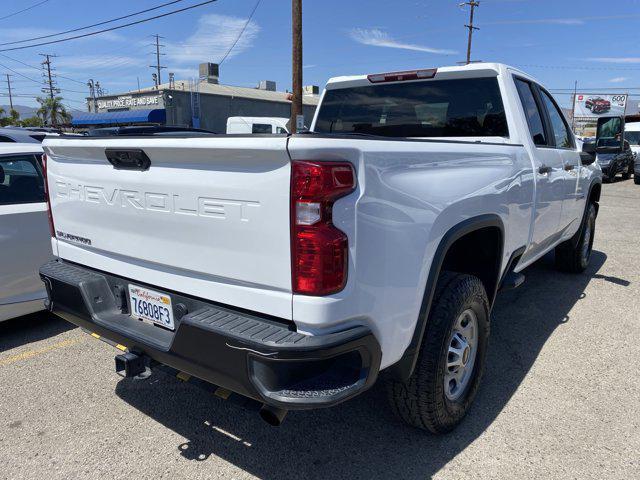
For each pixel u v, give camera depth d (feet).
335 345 6.40
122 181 8.26
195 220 7.30
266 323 6.86
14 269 13.42
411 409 8.82
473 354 9.90
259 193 6.54
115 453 9.09
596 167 19.49
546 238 14.20
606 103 143.43
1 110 190.90
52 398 10.94
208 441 9.43
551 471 8.46
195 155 7.01
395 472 8.51
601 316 15.48
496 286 10.59
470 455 8.92
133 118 104.37
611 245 25.76
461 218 8.69
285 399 6.34
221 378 6.90
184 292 7.79
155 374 12.05
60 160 9.57
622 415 10.07
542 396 10.84
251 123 62.23
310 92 164.35
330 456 8.96
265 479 8.39
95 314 8.94
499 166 10.12
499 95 12.05
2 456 9.00
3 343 13.80
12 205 13.41
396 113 13.71
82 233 9.45
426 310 7.97
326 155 6.21
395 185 7.09
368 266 6.74
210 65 142.92
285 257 6.46
